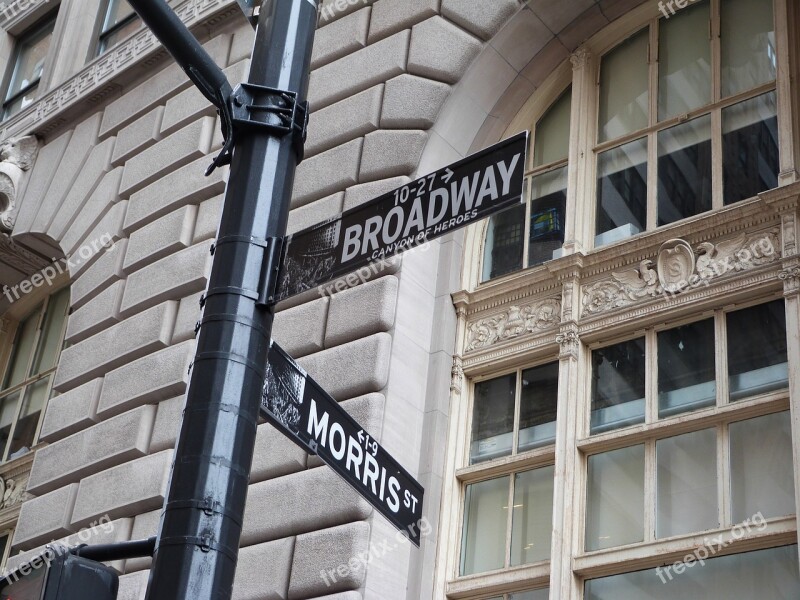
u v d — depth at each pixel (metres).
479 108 11.38
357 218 5.07
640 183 10.33
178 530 4.04
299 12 5.27
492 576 8.95
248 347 4.49
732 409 8.39
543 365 9.91
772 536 7.73
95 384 12.23
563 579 8.41
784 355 8.50
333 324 10.27
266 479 9.88
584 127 10.91
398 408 9.71
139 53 14.58
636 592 8.20
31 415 14.75
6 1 18.62
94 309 12.92
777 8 10.12
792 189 8.94
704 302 9.05
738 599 7.72
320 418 5.09
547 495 9.16
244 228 4.74
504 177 4.70
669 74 10.75
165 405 11.27
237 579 9.34
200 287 11.84
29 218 14.94
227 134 4.98
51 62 16.67
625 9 11.30
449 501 9.56
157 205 12.92
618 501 8.75
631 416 9.09
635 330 9.45
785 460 8.05
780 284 8.72
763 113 9.81
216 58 13.51
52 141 15.66
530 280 10.26
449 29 11.48
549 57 11.59
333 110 11.70
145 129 13.91
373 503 5.30
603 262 9.90
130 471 11.01
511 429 9.78
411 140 10.90
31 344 15.65
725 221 9.27
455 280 10.80
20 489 13.73
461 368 10.28
